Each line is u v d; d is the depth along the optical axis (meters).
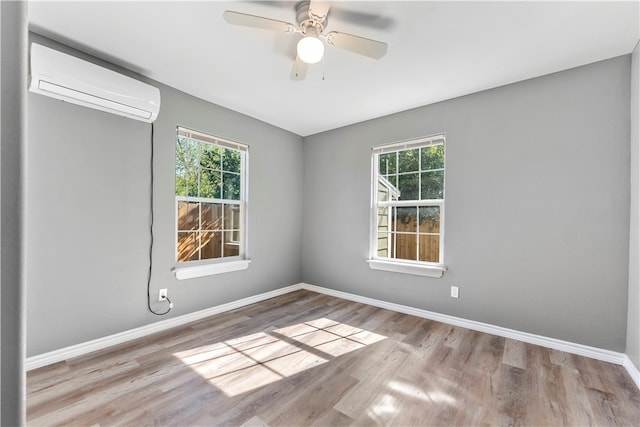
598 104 2.21
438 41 1.99
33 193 1.98
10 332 0.31
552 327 2.37
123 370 1.98
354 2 1.65
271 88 2.72
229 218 3.35
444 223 2.97
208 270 3.00
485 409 1.63
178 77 2.53
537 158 2.45
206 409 1.61
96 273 2.27
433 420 1.54
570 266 2.30
